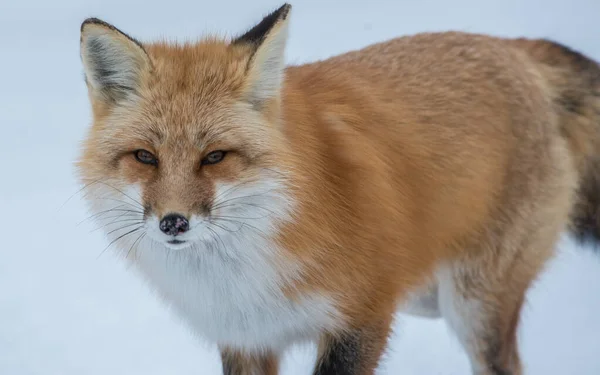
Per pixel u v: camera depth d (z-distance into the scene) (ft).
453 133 33.63
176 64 28.68
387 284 31.24
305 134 29.50
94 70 28.27
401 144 32.60
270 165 27.81
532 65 36.91
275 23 27.76
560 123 37.17
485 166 34.12
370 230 30.45
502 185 34.83
